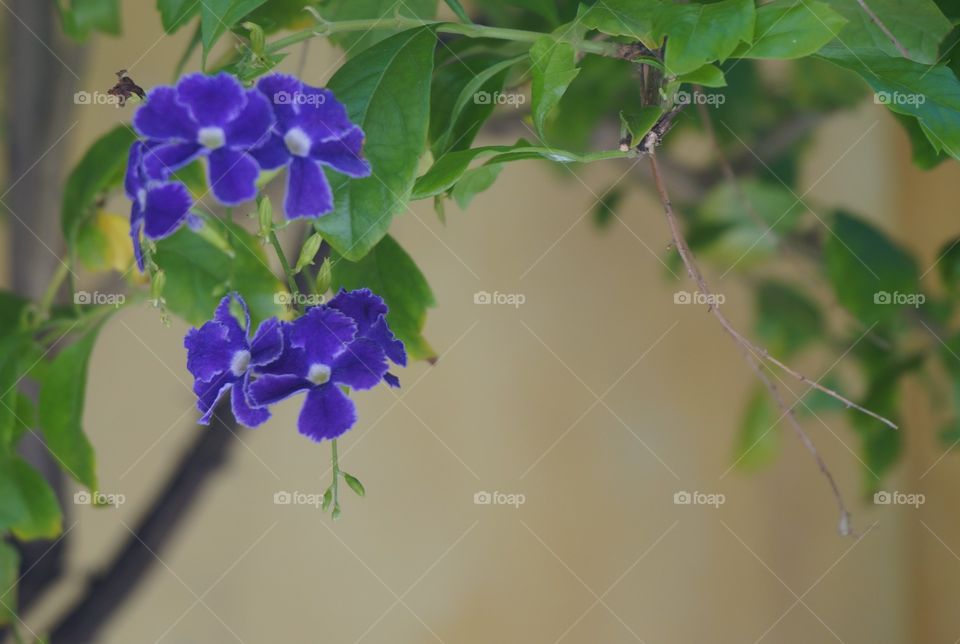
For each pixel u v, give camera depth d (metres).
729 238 0.48
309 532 0.53
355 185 0.32
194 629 0.51
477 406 0.55
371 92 0.32
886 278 0.43
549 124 0.43
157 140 0.31
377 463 0.54
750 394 0.56
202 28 0.32
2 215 0.43
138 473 0.49
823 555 0.60
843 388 0.48
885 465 0.44
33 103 0.43
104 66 0.46
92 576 0.43
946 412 0.50
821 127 0.55
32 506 0.38
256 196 0.32
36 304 0.40
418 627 0.54
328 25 0.33
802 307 0.51
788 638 0.59
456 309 0.55
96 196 0.37
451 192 0.34
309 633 0.53
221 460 0.43
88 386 0.48
